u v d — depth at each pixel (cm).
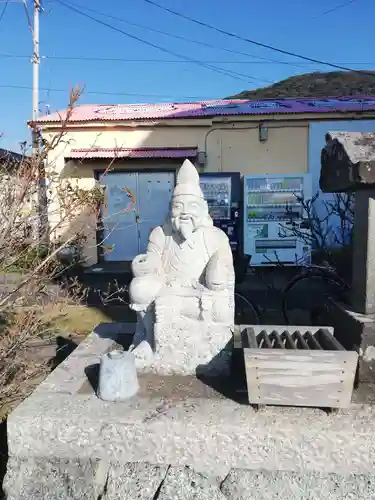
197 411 203
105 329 330
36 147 283
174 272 256
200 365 242
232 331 242
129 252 877
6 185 279
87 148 827
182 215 248
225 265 247
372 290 261
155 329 241
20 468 201
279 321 477
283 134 829
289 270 782
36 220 342
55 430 200
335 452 189
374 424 191
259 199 796
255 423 193
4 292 310
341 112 805
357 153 258
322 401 194
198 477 195
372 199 256
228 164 843
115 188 864
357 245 275
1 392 275
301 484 189
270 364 194
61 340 403
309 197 789
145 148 835
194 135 841
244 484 190
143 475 196
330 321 312
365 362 243
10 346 290
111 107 971
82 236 363
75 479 195
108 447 199
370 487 186
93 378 241
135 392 221
